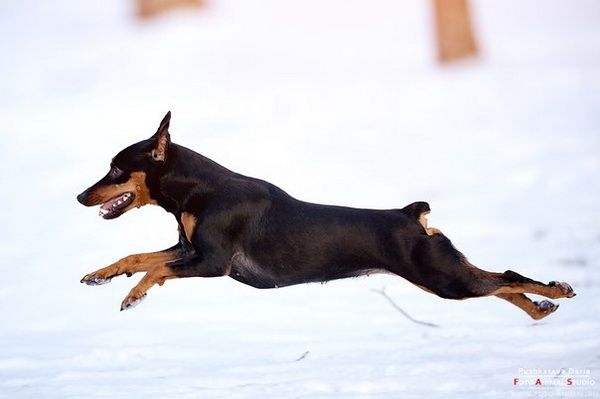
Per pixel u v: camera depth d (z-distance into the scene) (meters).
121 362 9.55
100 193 8.80
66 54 33.88
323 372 8.84
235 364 9.31
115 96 28.30
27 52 35.06
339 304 11.76
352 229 8.65
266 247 8.70
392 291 12.22
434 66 31.31
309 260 8.69
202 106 26.62
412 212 8.70
